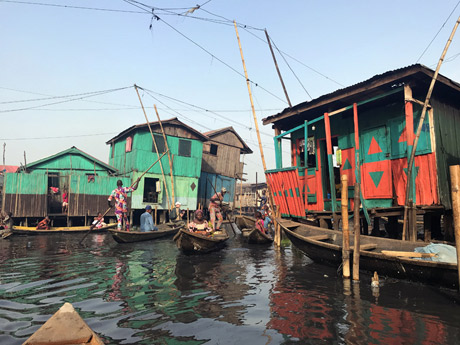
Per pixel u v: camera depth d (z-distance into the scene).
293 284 5.98
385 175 8.83
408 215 7.23
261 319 4.19
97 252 9.99
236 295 5.27
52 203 19.84
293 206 10.02
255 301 4.95
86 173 20.91
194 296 5.21
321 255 7.56
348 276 6.41
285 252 10.09
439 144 8.05
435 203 7.73
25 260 8.55
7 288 5.70
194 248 9.16
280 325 3.98
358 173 8.18
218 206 11.66
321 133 10.70
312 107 9.85
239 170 28.42
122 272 7.03
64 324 2.42
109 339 3.57
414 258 5.79
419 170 8.10
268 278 6.48
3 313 4.40
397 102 8.71
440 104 8.45
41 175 18.31
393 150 8.70
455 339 3.55
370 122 9.38
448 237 8.23
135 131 20.64
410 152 7.34
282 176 10.37
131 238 12.23
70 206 18.66
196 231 9.95
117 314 4.37
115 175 21.75
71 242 12.73
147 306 4.70
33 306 4.70
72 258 8.87
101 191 19.58
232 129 27.73
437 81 7.64
